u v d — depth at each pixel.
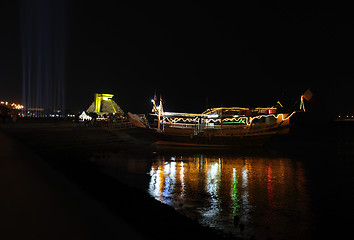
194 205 14.84
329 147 51.41
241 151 42.12
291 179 21.97
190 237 8.20
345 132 118.44
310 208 14.64
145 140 54.91
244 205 15.00
